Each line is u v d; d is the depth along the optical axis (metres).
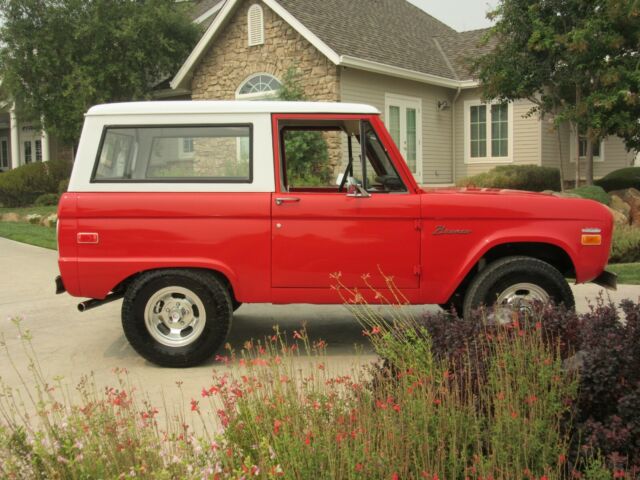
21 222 18.08
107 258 5.26
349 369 5.16
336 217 5.27
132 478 2.43
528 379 3.00
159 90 20.25
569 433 2.89
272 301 5.36
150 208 5.24
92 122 5.35
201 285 5.27
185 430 2.86
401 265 5.32
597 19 12.72
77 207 5.24
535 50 13.93
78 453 2.63
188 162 5.35
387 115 16.61
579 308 7.28
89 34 18.89
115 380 5.06
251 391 3.09
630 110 13.46
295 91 14.79
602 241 5.37
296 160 6.58
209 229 5.27
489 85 14.80
